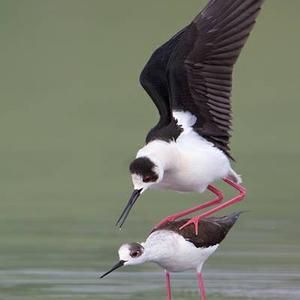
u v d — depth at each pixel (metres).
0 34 27.98
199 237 11.05
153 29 27.89
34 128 22.03
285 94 24.30
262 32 27.97
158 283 12.90
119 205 17.03
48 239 14.86
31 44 27.42
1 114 23.09
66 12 29.14
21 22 28.61
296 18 28.47
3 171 19.12
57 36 27.91
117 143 20.59
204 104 10.78
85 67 26.33
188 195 17.88
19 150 20.50
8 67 26.33
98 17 28.77
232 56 10.61
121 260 10.80
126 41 27.34
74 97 24.31
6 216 16.27
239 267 13.45
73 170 19.20
